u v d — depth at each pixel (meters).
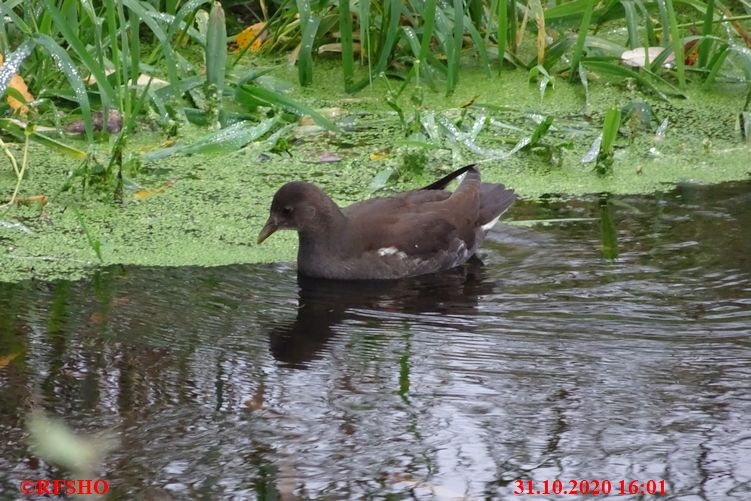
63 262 11.19
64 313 10.12
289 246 11.91
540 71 15.41
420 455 8.16
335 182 13.20
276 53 16.27
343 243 11.23
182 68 14.92
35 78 14.30
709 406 8.74
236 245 11.73
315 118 13.92
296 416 8.62
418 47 15.10
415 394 8.94
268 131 14.37
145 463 8.01
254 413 8.66
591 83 15.92
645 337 9.80
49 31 13.65
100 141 13.90
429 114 13.98
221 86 14.30
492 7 15.33
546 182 13.33
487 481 7.89
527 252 11.66
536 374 9.22
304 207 11.14
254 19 16.83
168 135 13.99
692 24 16.23
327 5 15.58
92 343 9.62
